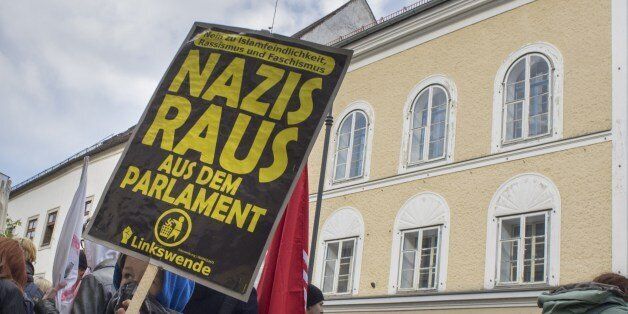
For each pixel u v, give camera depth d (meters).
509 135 14.02
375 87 17.28
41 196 33.28
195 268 3.67
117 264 4.23
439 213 14.62
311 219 17.64
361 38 17.92
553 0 14.03
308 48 4.42
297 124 4.16
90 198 28.25
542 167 13.12
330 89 4.29
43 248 31.05
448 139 15.02
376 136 16.77
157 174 3.96
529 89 13.93
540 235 12.87
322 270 16.80
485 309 13.11
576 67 13.22
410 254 15.06
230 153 4.03
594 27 13.17
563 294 3.65
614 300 3.59
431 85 15.91
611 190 11.98
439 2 16.05
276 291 4.86
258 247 3.72
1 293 4.56
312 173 18.20
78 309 4.26
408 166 15.73
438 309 13.96
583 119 12.80
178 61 4.43
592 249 11.94
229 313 4.33
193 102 4.23
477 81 14.93
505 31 14.74
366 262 15.81
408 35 16.86
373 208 16.11
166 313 3.75
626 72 12.41
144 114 4.19
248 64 4.39
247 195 3.88
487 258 13.43
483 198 13.91
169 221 3.79
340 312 15.98
